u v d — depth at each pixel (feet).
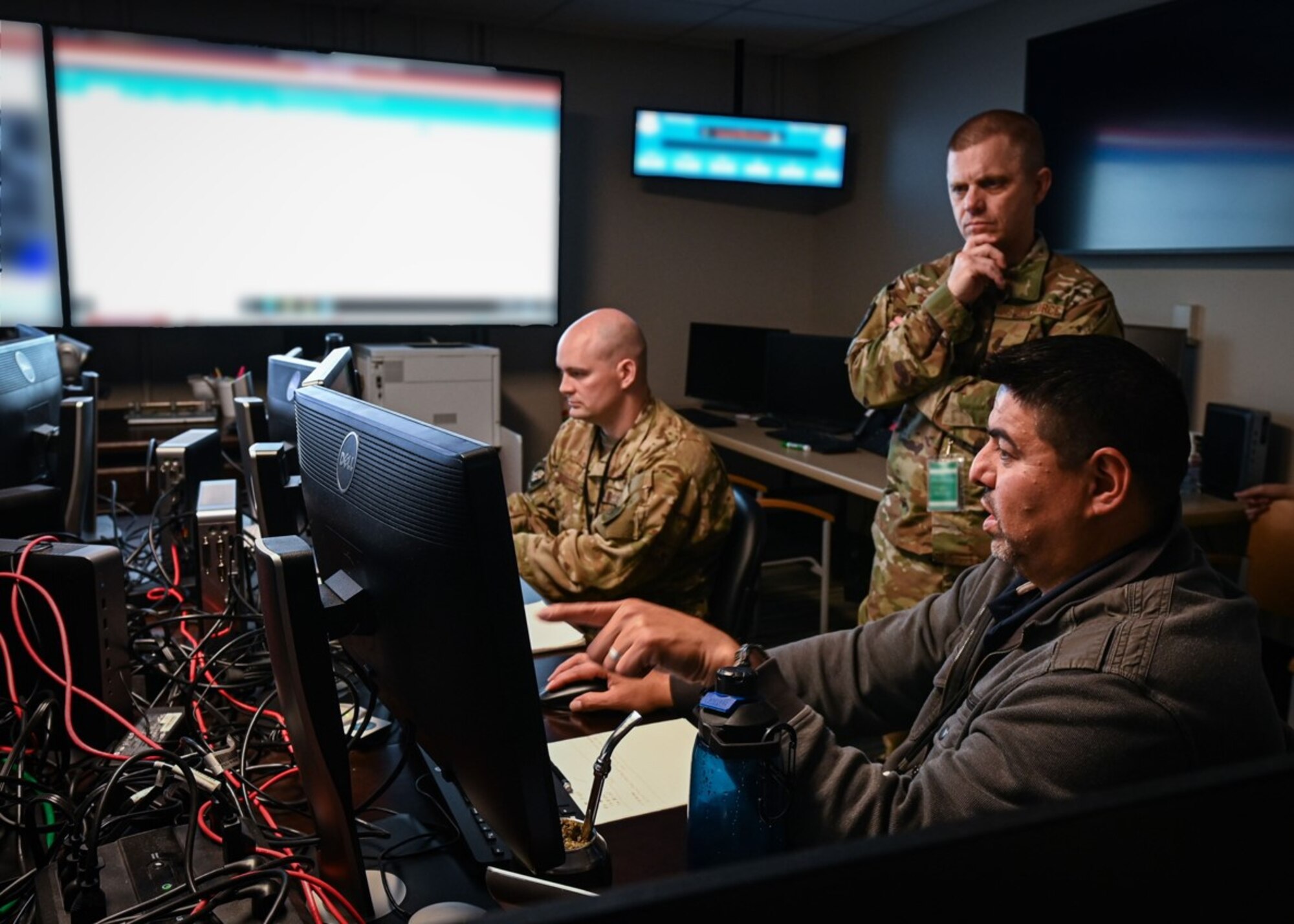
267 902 2.82
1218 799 1.20
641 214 16.16
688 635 3.86
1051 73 12.41
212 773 3.60
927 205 14.89
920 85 14.90
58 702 3.89
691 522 6.98
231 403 11.78
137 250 12.46
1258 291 10.59
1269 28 10.02
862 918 1.04
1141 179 11.49
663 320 16.58
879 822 3.21
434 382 12.76
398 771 3.40
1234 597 3.41
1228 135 10.52
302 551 2.69
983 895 1.09
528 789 2.70
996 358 3.55
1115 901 1.15
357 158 13.39
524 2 13.60
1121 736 3.00
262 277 13.15
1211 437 10.44
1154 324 11.72
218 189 12.74
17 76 11.60
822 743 3.35
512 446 13.21
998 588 4.24
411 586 2.71
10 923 2.82
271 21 13.67
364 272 13.69
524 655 2.58
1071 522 3.36
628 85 15.75
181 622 5.23
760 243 17.07
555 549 7.06
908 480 7.36
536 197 14.43
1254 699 3.10
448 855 3.34
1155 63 11.18
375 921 2.96
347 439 3.09
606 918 0.95
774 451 12.76
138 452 11.09
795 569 15.53
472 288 14.32
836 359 13.82
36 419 5.90
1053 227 12.69
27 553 4.01
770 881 1.00
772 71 16.81
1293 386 10.31
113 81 12.03
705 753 2.96
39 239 11.97
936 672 4.47
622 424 7.35
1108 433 3.24
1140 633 3.12
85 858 2.98
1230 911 1.21
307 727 2.75
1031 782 3.06
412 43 14.39
